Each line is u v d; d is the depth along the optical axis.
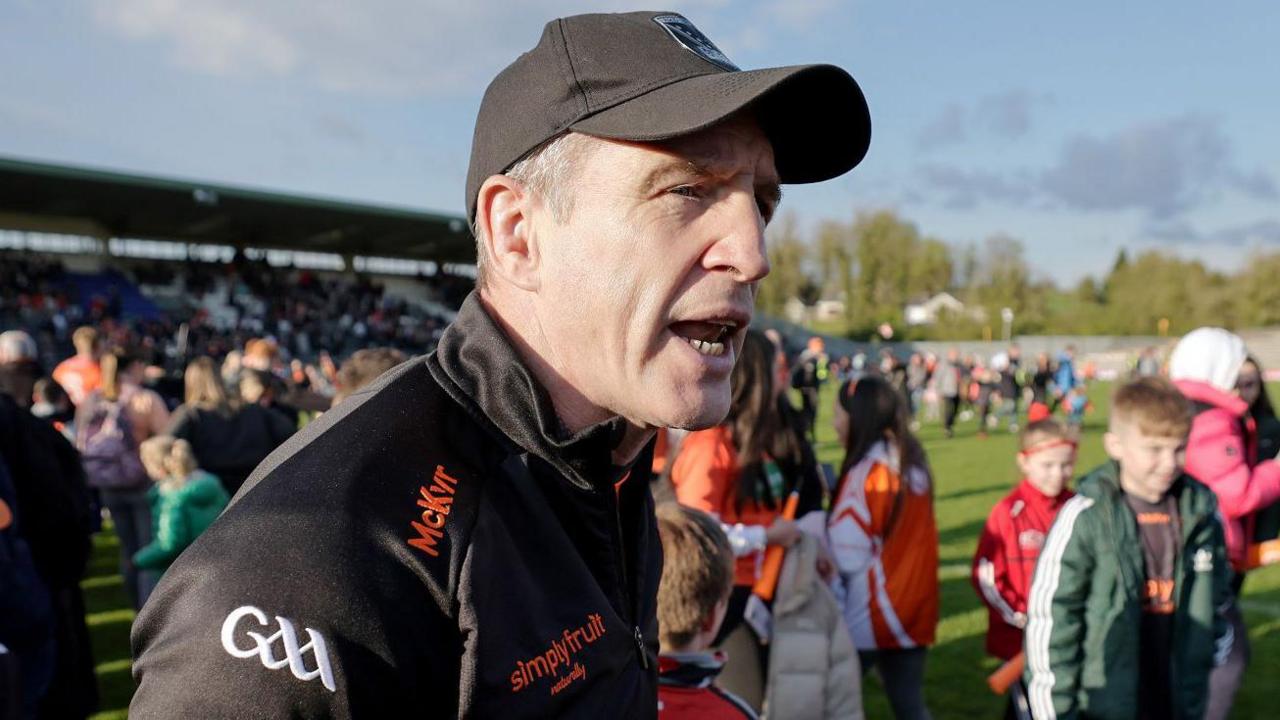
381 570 0.72
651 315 0.80
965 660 4.75
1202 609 2.48
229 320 30.30
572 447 0.86
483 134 0.91
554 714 0.81
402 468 0.78
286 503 0.72
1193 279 59.22
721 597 1.97
